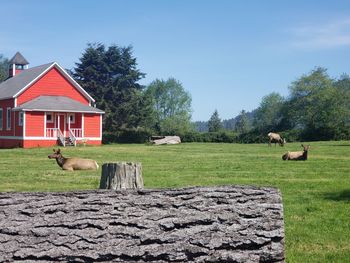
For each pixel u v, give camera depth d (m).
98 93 71.25
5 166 20.30
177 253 4.27
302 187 13.42
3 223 4.17
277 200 4.78
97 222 4.32
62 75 47.06
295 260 6.54
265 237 4.49
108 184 6.47
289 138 59.31
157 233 4.34
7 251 4.03
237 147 38.69
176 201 4.64
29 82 45.19
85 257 4.11
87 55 72.88
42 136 43.38
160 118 108.38
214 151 32.47
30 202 4.41
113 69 73.38
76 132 45.62
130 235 4.29
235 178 15.58
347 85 80.62
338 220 8.94
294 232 8.05
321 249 7.11
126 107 71.50
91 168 19.00
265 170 18.55
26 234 4.14
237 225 4.52
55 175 16.64
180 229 4.42
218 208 4.62
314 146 39.09
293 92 78.75
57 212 4.36
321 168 19.50
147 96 76.00
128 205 4.53
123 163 6.49
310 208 10.08
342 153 29.75
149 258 4.23
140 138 62.19
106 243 4.21
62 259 4.09
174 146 40.97
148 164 21.28
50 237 4.16
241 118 114.94
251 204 4.70
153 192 4.74
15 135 44.78
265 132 58.84
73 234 4.21
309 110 75.94
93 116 46.38
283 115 79.81
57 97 46.41
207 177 15.82
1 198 4.42
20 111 43.84
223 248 4.40
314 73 77.69
